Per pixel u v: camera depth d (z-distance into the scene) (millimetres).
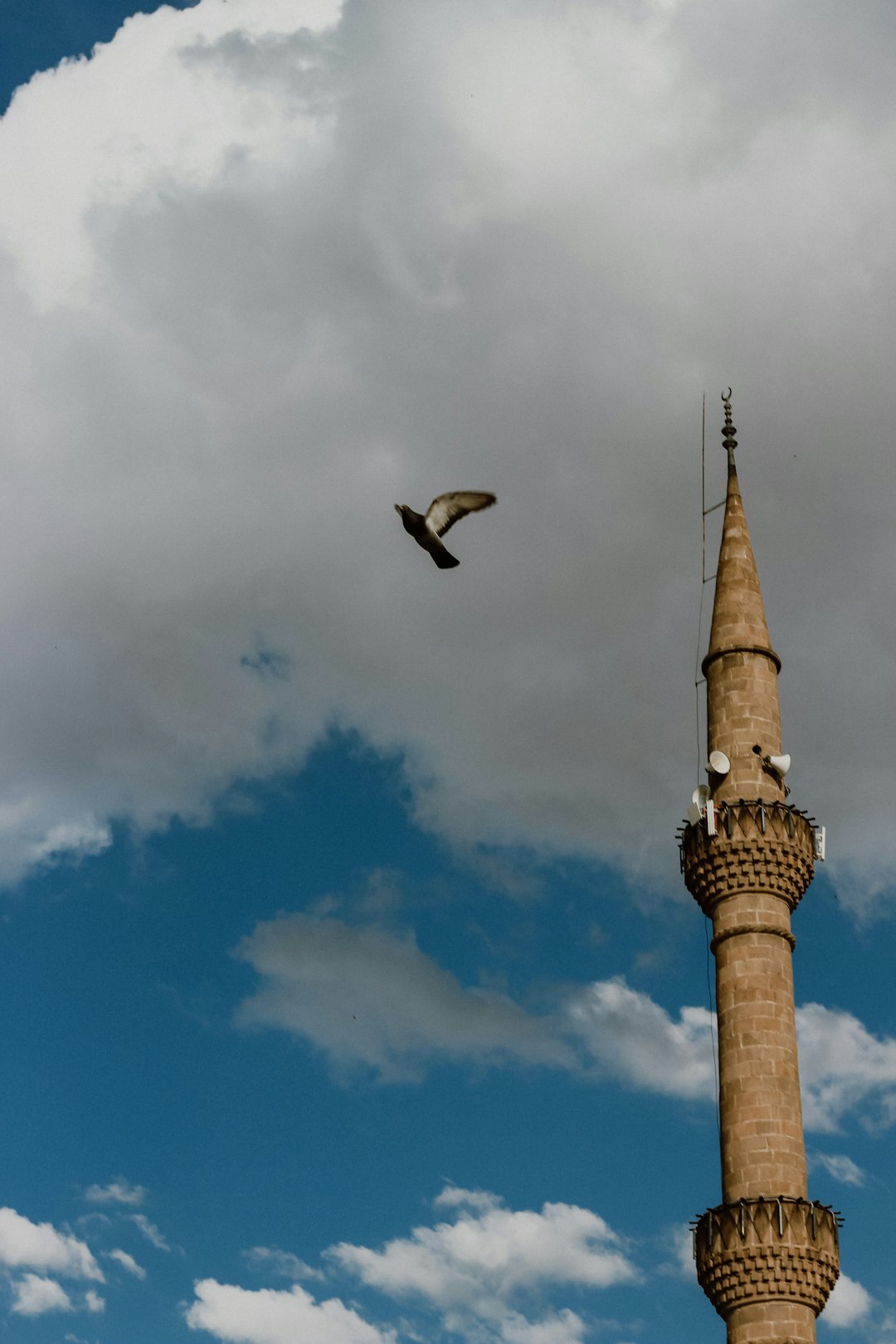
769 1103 61781
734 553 73000
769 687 70000
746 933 64938
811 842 67250
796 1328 58469
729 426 77312
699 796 67438
